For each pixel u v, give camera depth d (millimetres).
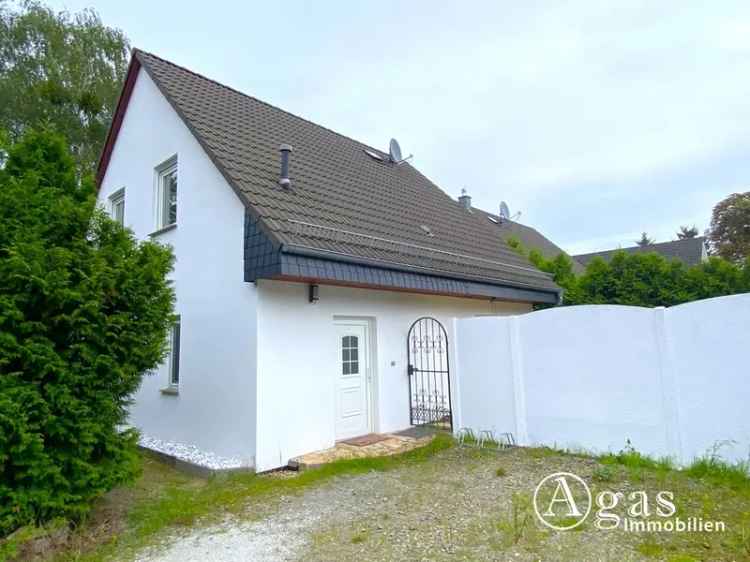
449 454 7348
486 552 3945
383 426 9242
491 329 7844
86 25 22250
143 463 8086
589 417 6734
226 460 7445
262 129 10789
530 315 7426
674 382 6008
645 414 6230
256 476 6840
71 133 19625
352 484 6188
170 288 5809
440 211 14188
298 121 13281
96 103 20328
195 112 9352
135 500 5973
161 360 5602
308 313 7980
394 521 4793
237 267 7645
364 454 7633
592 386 6727
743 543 3826
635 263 16828
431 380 10453
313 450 7797
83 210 5164
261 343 7215
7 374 4391
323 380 8109
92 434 4832
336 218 8758
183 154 9383
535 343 7348
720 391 5656
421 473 6492
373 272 7980
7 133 6004
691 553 3732
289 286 7734
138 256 5531
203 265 8477
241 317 7496
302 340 7832
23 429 4258
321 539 4473
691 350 5906
